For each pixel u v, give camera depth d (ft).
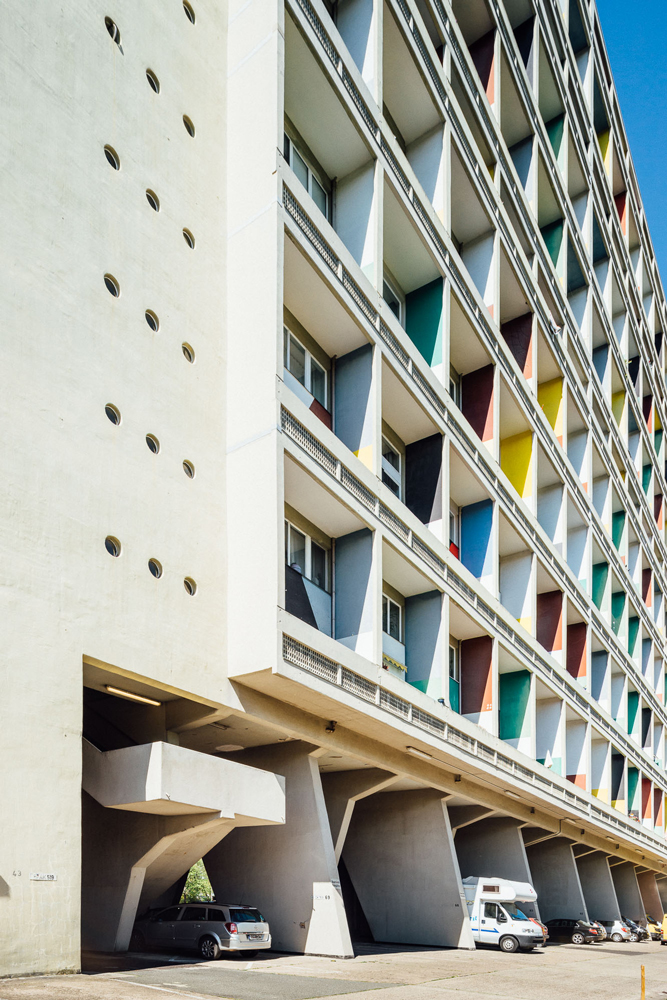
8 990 37.50
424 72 86.28
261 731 67.36
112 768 53.57
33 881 43.09
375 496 73.36
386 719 70.69
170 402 59.57
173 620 56.24
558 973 71.92
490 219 103.45
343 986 49.96
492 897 96.68
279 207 65.36
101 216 56.24
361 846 96.84
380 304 76.59
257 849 72.28
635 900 179.32
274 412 61.98
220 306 66.03
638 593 189.78
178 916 63.82
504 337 120.47
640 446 202.28
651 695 188.44
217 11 71.00
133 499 54.85
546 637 123.75
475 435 95.86
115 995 38.17
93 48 57.82
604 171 180.24
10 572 45.65
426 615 85.51
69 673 47.78
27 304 49.55
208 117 68.03
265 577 59.72
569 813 118.42
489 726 93.20
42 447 48.93
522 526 109.40
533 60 124.88
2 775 42.98
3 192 49.11
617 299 186.39
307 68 70.38
